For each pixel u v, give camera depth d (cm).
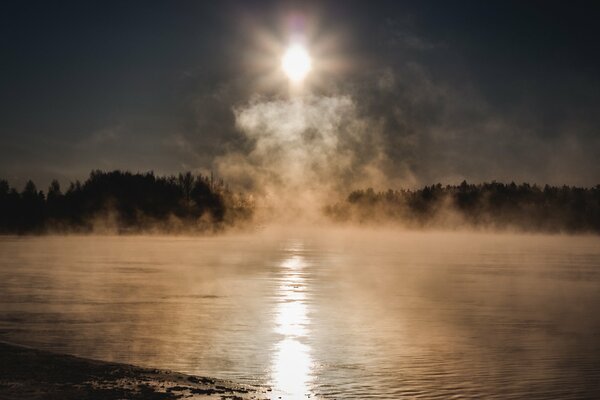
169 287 7212
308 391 2788
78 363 2867
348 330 4459
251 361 3394
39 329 4250
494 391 2838
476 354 3647
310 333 4322
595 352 3725
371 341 4038
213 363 3334
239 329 4422
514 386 2925
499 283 8331
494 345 3938
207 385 2625
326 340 4062
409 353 3669
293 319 4944
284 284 7769
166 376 2723
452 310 5616
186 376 2778
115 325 4488
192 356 3500
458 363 3409
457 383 2975
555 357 3591
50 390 2380
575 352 3738
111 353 3525
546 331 4519
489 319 5081
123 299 6038
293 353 3628
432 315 5284
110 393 2366
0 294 6338
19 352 3062
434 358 3538
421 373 3167
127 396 2336
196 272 9369
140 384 2528
